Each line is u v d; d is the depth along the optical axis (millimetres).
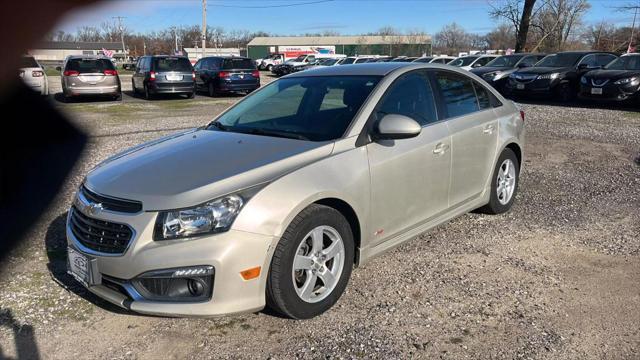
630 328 3064
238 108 4410
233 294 2818
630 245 4312
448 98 4348
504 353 2828
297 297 3049
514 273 3795
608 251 4195
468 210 4555
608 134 9609
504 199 5082
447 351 2850
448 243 4363
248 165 3096
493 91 4992
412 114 3938
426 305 3336
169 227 2795
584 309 3279
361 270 3852
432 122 4074
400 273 3801
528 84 15500
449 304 3350
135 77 20625
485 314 3223
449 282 3652
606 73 13766
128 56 79938
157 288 2814
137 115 13570
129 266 2807
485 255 4113
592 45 57688
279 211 2906
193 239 2775
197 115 13539
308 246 3133
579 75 15617
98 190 3098
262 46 80438
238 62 20188
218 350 2885
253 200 2875
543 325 3098
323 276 3209
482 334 3008
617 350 2850
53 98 18391
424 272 3812
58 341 2977
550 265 3934
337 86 3994
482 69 18078
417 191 3834
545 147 8500
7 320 3189
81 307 3342
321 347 2896
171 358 2822
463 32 78438
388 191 3576
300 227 3002
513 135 4984
